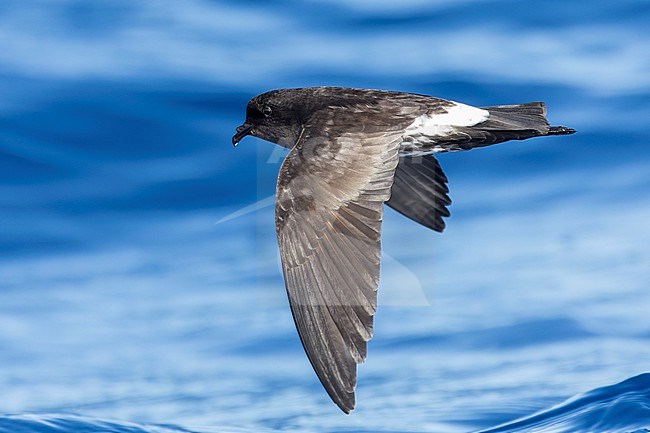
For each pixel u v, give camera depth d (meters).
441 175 10.21
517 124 9.91
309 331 7.65
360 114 9.47
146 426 11.83
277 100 10.30
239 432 11.83
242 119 17.97
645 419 10.83
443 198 10.17
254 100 10.47
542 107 10.40
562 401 11.84
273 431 11.87
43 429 11.55
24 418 11.83
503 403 12.00
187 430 11.85
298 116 10.16
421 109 9.63
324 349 7.58
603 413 11.11
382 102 9.73
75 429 11.62
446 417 11.84
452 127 9.70
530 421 11.44
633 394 11.39
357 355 7.52
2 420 11.73
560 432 10.94
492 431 11.41
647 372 11.94
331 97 10.01
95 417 12.04
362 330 7.58
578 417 11.17
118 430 11.67
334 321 7.65
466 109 9.86
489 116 9.95
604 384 12.13
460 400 12.18
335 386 7.46
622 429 10.72
